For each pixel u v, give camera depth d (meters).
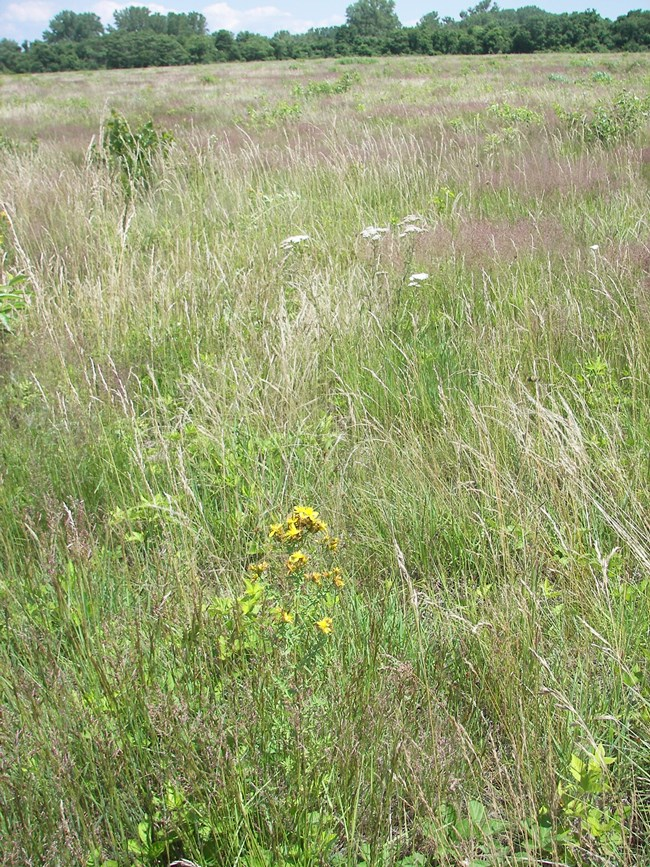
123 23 147.12
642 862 1.83
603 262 5.24
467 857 1.80
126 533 3.18
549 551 2.85
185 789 1.95
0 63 83.75
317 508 3.21
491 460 3.05
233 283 5.49
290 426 3.84
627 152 9.05
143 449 3.67
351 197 7.93
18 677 2.28
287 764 1.97
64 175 8.48
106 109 10.27
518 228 6.43
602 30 68.44
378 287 5.26
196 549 2.95
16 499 3.43
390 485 3.28
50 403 4.16
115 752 2.03
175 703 2.09
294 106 17.34
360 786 1.98
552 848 1.87
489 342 4.45
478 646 2.45
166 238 6.93
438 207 7.62
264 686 2.14
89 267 6.29
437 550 3.04
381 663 2.31
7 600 2.64
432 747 2.05
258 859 1.80
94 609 2.56
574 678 2.27
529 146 10.34
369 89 25.31
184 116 18.61
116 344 4.95
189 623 2.45
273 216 7.43
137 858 1.90
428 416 3.89
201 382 4.23
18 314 5.18
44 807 1.95
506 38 69.25
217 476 3.48
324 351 4.49
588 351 4.38
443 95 21.67
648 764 2.14
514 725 2.15
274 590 2.45
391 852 1.88
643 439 3.42
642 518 2.87
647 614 2.54
